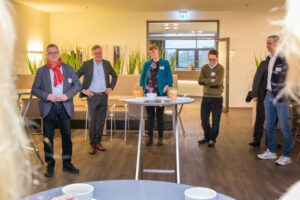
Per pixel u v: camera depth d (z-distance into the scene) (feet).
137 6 31.19
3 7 1.28
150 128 17.76
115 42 35.06
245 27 33.73
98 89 15.93
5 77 1.27
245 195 10.71
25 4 29.78
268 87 14.06
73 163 14.51
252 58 33.73
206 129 17.99
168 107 22.47
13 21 1.32
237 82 33.81
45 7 31.45
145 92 16.92
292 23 1.35
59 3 29.50
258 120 17.51
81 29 35.17
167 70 16.85
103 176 12.68
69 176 12.55
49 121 12.00
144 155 15.85
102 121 16.40
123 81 22.86
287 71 1.41
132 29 34.83
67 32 35.27
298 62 1.36
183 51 39.65
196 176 12.75
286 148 14.12
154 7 31.81
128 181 4.29
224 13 33.86
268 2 29.07
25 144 1.37
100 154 16.12
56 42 35.40
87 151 16.72
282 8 1.41
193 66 40.45
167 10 33.58
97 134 16.46
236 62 33.78
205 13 34.01
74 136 20.39
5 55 1.27
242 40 33.76
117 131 21.90
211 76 17.19
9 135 1.28
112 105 21.80
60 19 35.17
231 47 33.88
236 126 23.82
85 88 15.85
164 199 3.68
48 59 11.94
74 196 3.32
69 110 12.14
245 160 14.93
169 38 35.14
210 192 3.52
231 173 13.08
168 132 21.43
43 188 9.86
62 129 12.54
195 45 39.47
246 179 12.32
